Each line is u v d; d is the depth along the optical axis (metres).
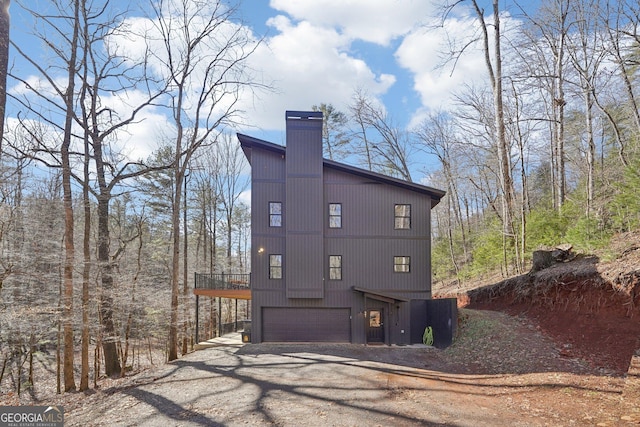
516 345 11.05
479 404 7.46
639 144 16.12
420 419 6.70
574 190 23.66
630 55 15.24
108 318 16.36
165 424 6.92
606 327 9.82
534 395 7.63
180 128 16.41
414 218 16.89
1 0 4.90
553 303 12.48
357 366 11.41
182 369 11.64
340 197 16.86
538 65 19.98
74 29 13.33
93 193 14.80
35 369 19.00
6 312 14.30
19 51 11.79
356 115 30.31
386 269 16.56
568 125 22.84
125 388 10.14
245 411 7.41
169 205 24.45
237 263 37.06
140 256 20.03
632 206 12.41
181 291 23.70
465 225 36.38
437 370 10.78
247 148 17.47
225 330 24.12
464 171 30.19
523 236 17.94
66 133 13.02
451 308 13.77
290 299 16.31
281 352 14.03
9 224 14.25
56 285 16.16
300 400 8.02
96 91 15.16
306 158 16.52
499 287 16.62
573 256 13.95
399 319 16.23
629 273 9.79
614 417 6.02
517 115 21.42
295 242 16.19
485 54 18.58
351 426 6.45
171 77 16.17
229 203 31.66
